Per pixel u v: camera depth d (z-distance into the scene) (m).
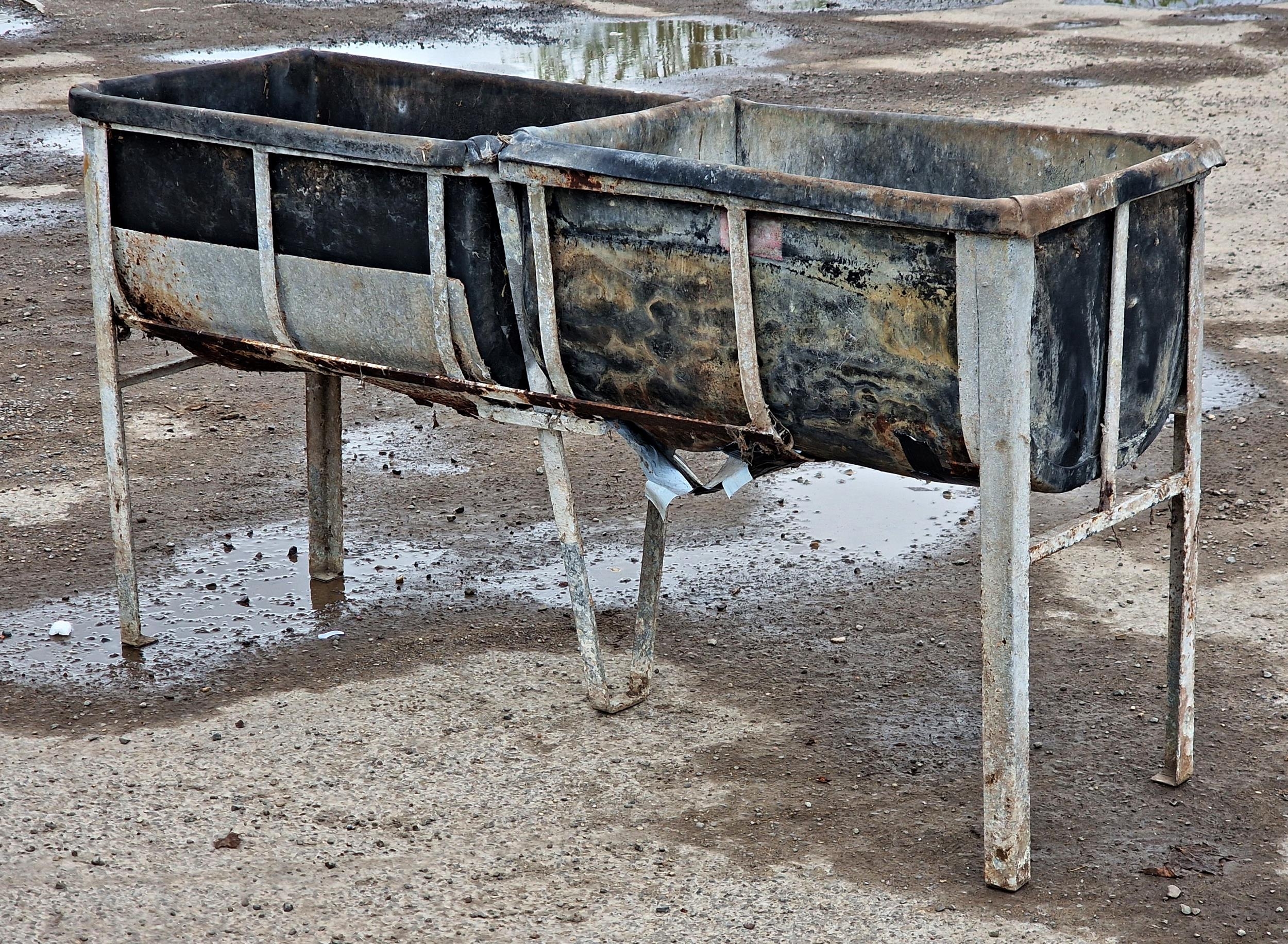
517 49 16.23
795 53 15.56
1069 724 4.25
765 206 3.32
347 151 3.85
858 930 3.32
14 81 15.03
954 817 3.77
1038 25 16.67
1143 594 5.05
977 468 3.32
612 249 3.65
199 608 5.09
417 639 4.85
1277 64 13.77
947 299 3.14
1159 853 3.61
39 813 3.84
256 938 3.32
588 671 4.32
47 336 8.05
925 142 4.34
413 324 3.98
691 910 3.40
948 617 4.95
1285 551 5.28
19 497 6.04
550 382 3.98
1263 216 9.49
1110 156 3.90
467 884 3.52
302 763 4.09
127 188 4.36
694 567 5.39
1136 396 3.47
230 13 18.86
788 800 3.87
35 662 4.71
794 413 3.54
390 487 6.18
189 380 7.43
